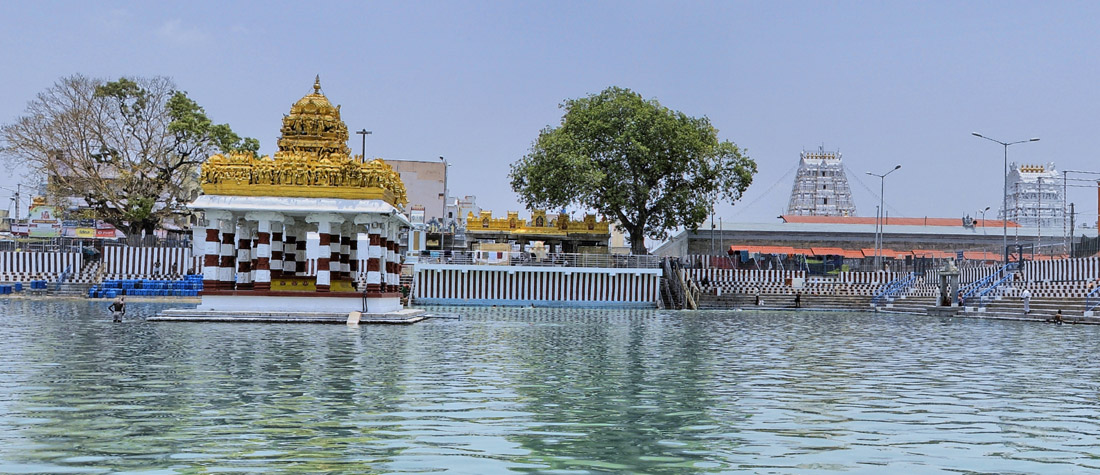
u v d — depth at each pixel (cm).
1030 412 1500
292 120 4141
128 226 7456
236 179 3881
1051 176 12925
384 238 4322
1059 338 3506
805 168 13838
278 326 3544
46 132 6631
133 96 6812
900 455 1152
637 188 7400
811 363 2347
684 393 1702
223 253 3922
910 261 8331
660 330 3872
